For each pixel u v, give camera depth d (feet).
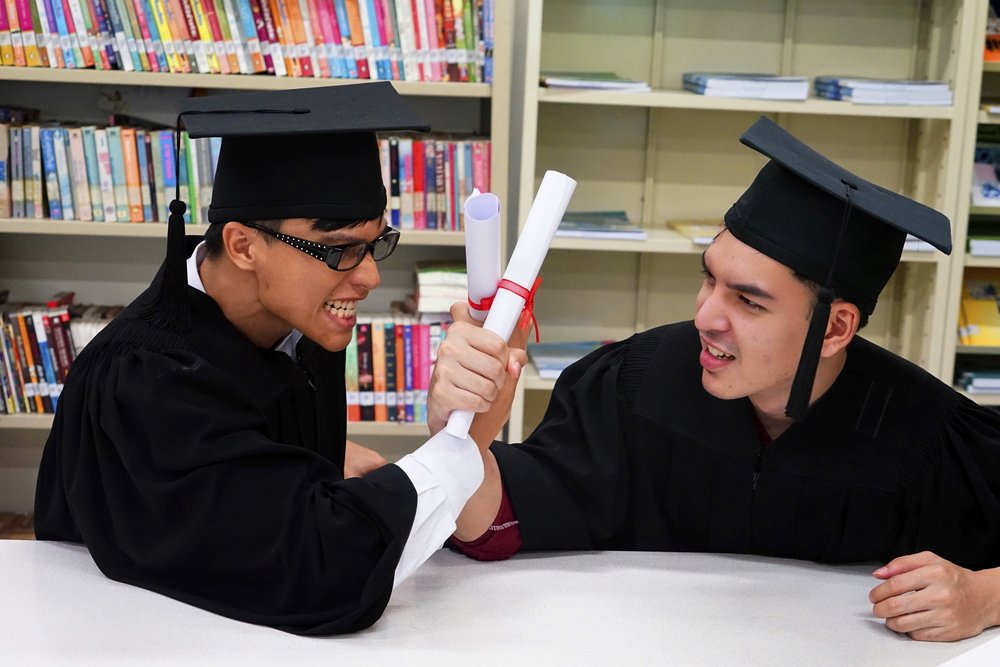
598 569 4.53
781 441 4.69
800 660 3.71
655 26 10.19
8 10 8.97
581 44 10.30
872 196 4.13
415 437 11.17
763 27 10.32
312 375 4.98
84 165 9.34
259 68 9.18
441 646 3.74
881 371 4.73
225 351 4.29
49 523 4.55
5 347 9.64
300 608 3.89
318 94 4.43
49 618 3.85
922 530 4.72
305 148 4.00
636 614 4.06
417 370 9.84
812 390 4.37
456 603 4.12
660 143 10.55
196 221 9.46
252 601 3.96
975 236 9.90
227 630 3.82
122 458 4.00
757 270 4.10
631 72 10.38
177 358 4.12
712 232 9.76
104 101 10.31
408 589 4.26
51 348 9.70
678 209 10.70
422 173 9.50
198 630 3.81
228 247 4.12
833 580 4.52
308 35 9.16
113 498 4.08
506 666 3.59
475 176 9.55
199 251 4.42
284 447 3.97
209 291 4.33
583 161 10.55
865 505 4.70
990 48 9.65
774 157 4.05
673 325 5.19
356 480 3.92
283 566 3.86
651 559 4.69
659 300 10.95
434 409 4.12
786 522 4.81
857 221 4.09
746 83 9.23
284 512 3.86
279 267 4.08
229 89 10.39
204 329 4.26
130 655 3.60
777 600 4.25
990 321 10.19
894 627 3.93
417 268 9.91
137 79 9.11
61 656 3.57
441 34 9.22
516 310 4.01
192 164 9.34
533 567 4.55
